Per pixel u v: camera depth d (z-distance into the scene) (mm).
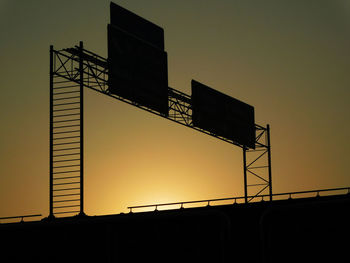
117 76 47094
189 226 39375
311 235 37219
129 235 40312
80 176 43688
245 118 56469
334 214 36969
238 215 38594
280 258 37406
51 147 44750
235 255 38062
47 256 41625
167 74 51125
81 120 44875
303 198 38312
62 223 41469
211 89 53781
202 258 38906
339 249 36719
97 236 40781
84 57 46344
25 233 42281
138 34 49438
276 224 37750
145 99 48844
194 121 51906
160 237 39812
